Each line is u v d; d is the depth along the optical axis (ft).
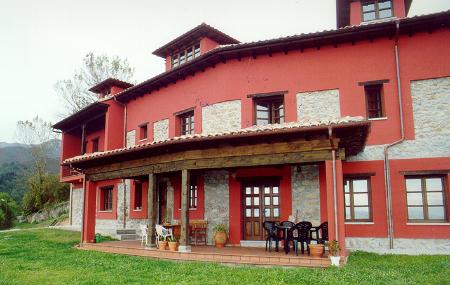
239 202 46.06
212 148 36.32
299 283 24.09
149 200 41.42
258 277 26.21
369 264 31.89
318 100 45.16
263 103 49.03
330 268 28.84
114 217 67.51
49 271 30.68
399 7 50.70
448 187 39.65
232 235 45.73
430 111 41.24
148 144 38.65
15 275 28.91
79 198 82.48
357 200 42.47
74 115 74.54
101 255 40.88
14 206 122.52
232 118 48.83
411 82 42.37
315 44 45.85
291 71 46.85
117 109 69.56
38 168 127.65
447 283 24.00
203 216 48.83
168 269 30.60
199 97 53.01
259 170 45.52
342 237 30.42
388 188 40.86
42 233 65.10
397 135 41.81
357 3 52.13
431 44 42.19
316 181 42.60
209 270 29.53
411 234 39.73
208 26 57.31
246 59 49.29
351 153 41.50
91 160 47.32
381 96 44.01
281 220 43.60
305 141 32.30
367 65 43.91
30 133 137.49
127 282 25.72
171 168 39.14
